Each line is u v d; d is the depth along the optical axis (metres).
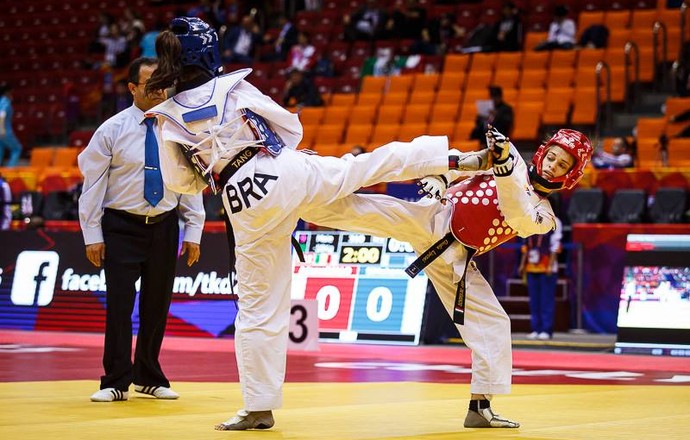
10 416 6.83
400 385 9.25
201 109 6.16
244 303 6.24
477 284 6.50
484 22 26.61
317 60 26.27
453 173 6.29
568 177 6.38
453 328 15.72
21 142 28.52
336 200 6.21
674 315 13.80
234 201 6.12
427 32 25.59
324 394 8.45
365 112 23.62
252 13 28.39
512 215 6.19
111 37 29.58
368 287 15.33
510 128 20.00
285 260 6.26
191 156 6.23
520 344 15.20
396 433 6.14
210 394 8.38
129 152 8.01
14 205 20.56
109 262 7.98
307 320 14.01
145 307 8.11
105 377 7.86
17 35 32.56
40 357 11.80
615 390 8.91
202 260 15.82
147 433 6.05
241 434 6.03
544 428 6.40
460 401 7.95
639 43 23.62
